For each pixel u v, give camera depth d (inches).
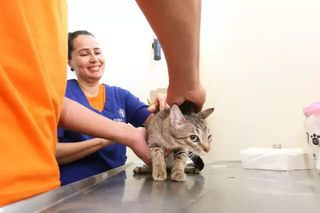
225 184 30.7
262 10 77.9
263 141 76.4
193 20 21.9
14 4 18.1
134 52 93.0
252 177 36.2
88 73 60.4
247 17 80.1
